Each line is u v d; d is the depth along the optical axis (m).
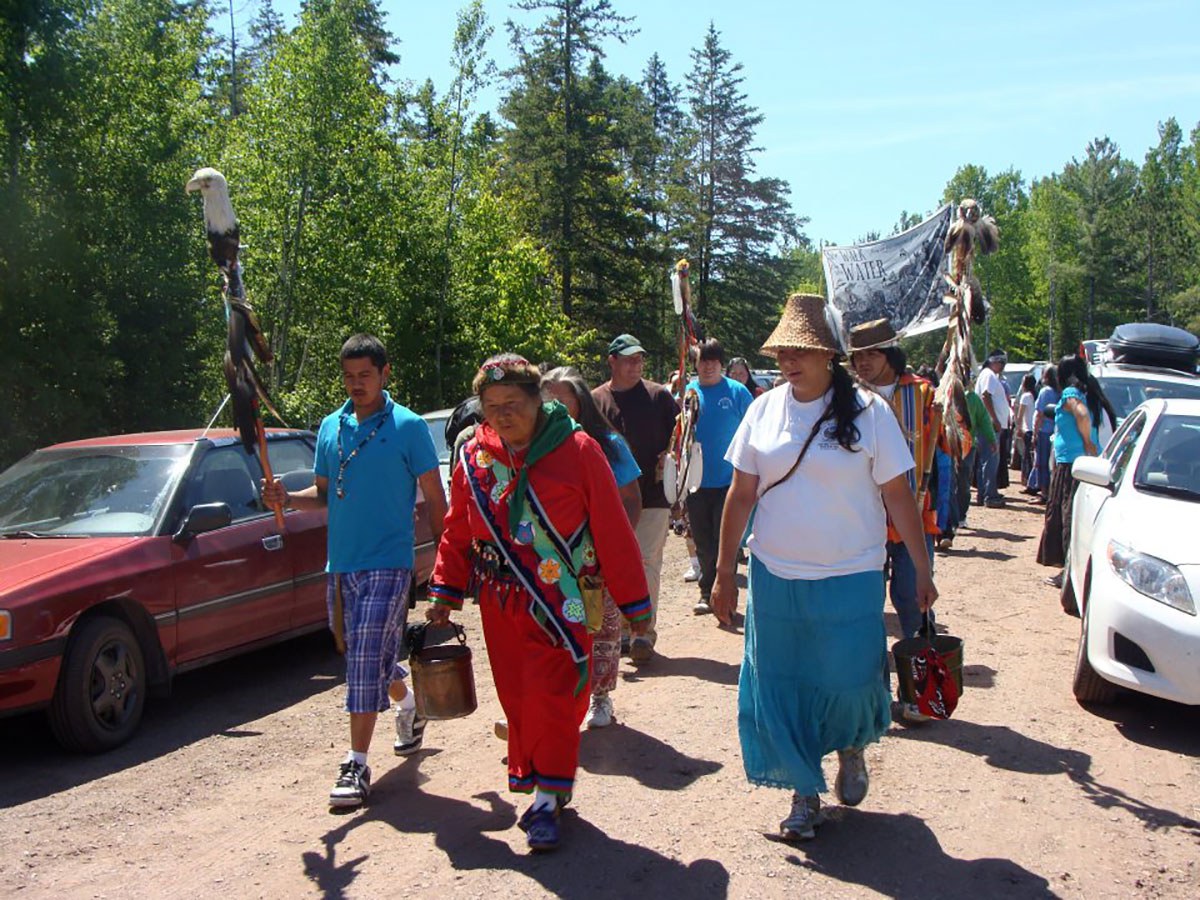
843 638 3.96
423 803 4.66
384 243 25.95
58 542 6.01
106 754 5.53
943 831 4.27
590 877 3.88
